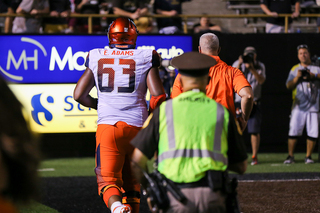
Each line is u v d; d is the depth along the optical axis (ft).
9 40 52.90
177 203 13.26
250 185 35.76
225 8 81.82
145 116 22.02
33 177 9.00
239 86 22.67
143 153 14.07
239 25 80.28
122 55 22.09
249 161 51.31
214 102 14.28
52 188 35.81
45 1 57.21
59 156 54.70
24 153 8.80
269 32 61.26
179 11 60.80
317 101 49.34
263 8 61.00
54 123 53.31
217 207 13.39
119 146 21.36
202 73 14.44
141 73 21.95
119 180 21.53
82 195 33.17
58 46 53.26
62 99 53.31
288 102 56.49
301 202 29.48
